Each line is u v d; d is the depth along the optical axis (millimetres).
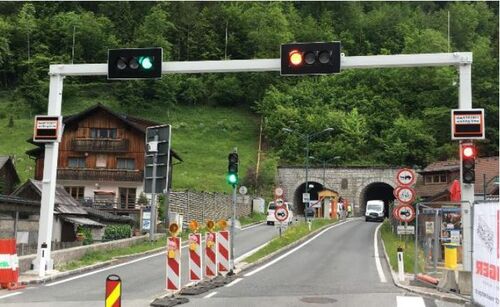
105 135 56812
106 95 118188
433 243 20516
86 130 56938
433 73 102000
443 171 49344
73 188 56094
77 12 136125
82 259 21109
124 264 21188
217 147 97000
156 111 114125
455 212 23609
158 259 23109
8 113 106062
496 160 45219
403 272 16766
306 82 113188
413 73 104125
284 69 15336
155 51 15984
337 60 15211
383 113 99625
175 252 13094
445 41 112562
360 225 52156
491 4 138750
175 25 136125
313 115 98000
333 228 46812
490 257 11211
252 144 100062
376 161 88250
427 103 98438
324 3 141500
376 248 29094
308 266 20875
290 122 97688
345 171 77062
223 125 108500
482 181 42594
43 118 17734
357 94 105375
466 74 15594
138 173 55219
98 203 51938
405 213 20266
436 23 126000
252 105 119938
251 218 60844
